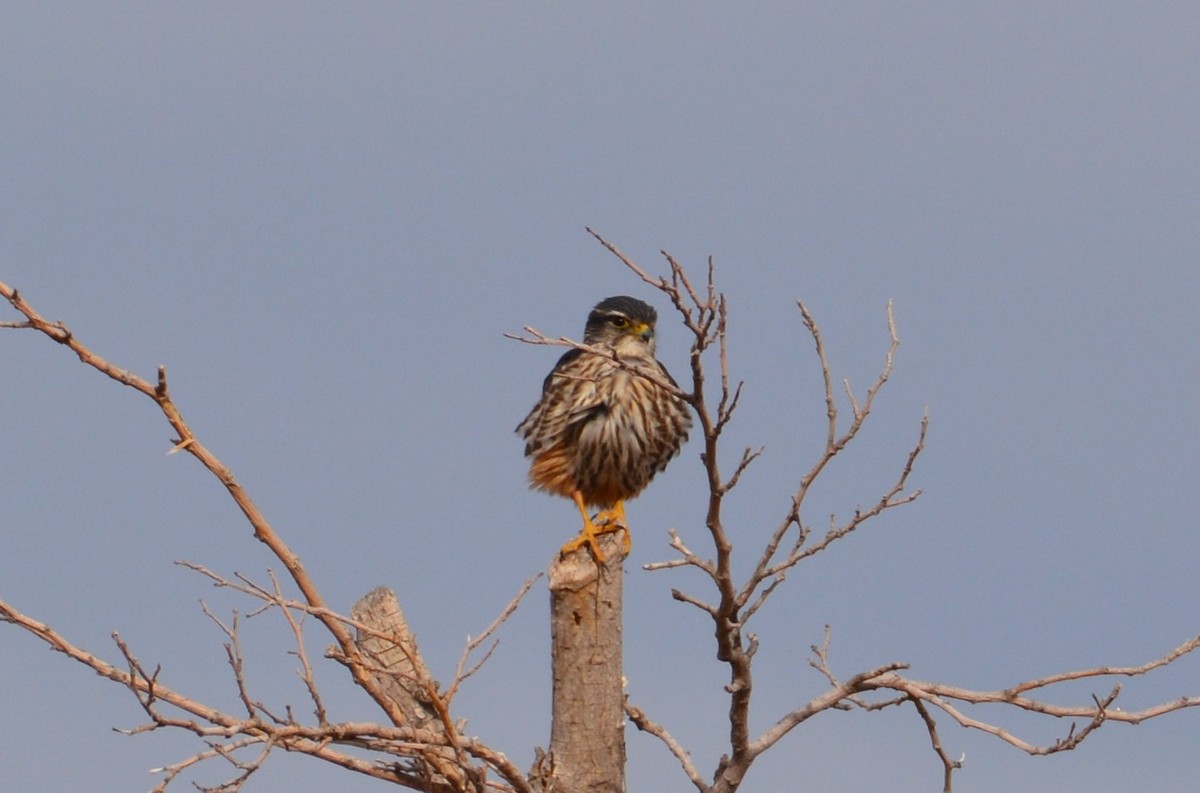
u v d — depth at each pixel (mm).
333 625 11594
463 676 10758
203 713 10891
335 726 10648
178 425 11195
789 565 10727
